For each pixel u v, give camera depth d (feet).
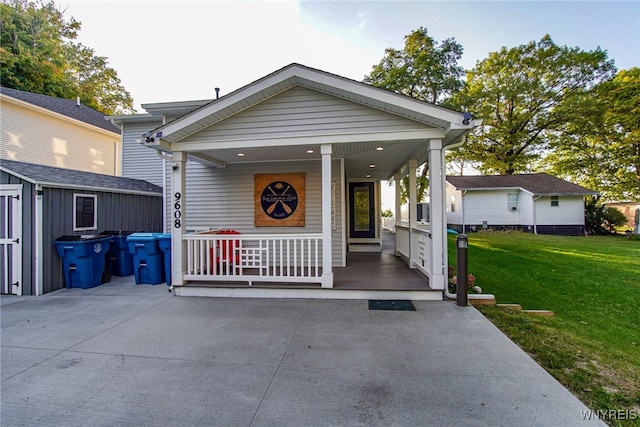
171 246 18.79
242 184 23.22
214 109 15.98
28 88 55.06
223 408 7.12
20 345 10.77
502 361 9.32
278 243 22.95
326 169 16.28
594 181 65.41
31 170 19.54
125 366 9.20
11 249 18.21
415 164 21.50
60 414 6.94
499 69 63.93
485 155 65.41
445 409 6.99
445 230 16.02
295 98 16.49
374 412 6.91
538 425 6.44
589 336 12.01
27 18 59.06
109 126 45.80
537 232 53.72
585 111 57.16
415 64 51.60
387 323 12.55
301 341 10.88
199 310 14.60
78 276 19.24
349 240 31.19
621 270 24.80
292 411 6.98
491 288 19.93
